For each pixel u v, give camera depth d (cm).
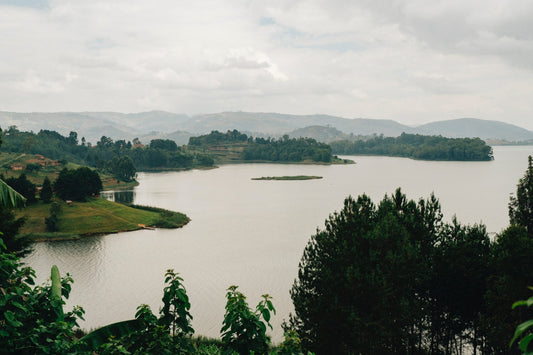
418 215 2781
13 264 1044
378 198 17500
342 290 2391
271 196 18788
